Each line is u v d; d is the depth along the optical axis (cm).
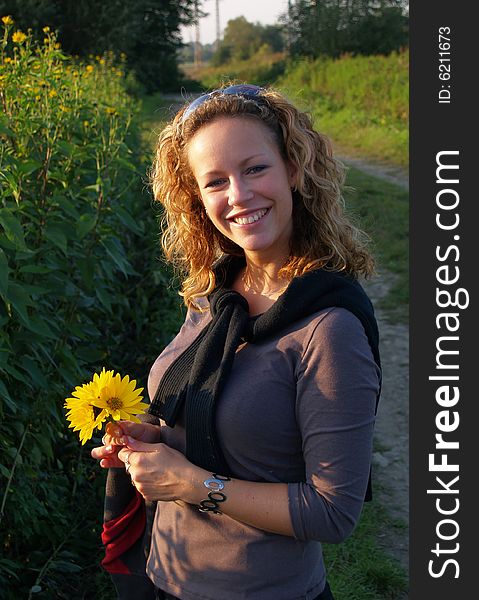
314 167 175
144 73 3238
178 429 178
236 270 190
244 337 169
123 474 192
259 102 172
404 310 722
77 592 305
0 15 1922
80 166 406
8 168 313
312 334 159
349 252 175
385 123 1758
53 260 330
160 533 180
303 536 159
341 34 3061
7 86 376
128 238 564
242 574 167
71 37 2120
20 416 298
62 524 318
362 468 157
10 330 296
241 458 165
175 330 486
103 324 466
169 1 3309
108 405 173
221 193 172
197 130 172
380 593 357
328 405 156
